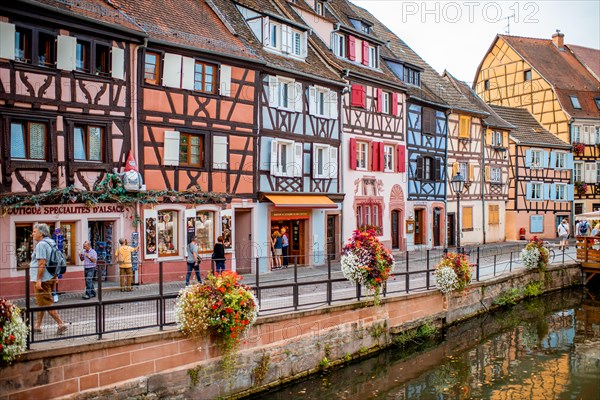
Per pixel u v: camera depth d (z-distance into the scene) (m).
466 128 30.03
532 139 35.06
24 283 8.77
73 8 13.12
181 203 15.52
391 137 24.44
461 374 11.83
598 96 38.09
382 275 12.54
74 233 13.45
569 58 40.41
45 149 12.91
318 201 19.75
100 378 8.17
